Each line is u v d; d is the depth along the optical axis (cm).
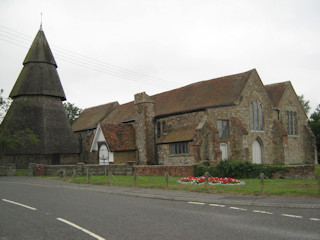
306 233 780
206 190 1524
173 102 3781
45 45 4641
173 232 805
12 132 3928
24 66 4581
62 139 4312
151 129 3591
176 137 3216
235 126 3188
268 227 845
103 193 1653
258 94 3541
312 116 5016
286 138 3584
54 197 1485
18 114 4169
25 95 4356
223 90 3475
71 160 4406
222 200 1276
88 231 828
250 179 2011
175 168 2336
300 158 4209
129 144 3594
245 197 1334
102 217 1001
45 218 998
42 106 4328
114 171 2639
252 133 3409
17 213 1086
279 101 4028
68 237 775
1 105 3506
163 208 1159
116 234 794
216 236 762
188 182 1866
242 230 816
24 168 3928
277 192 1398
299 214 1010
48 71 4553
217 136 3000
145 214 1043
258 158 3494
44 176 2828
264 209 1113
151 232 808
